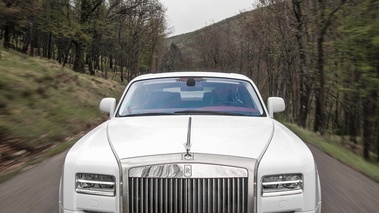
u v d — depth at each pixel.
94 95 24.02
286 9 36.91
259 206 3.05
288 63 40.84
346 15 19.52
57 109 15.40
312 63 25.23
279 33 41.03
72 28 43.69
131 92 5.03
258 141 3.45
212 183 3.01
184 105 4.63
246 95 4.87
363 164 8.88
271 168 3.11
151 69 89.81
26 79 17.66
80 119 15.37
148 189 3.04
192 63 125.88
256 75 72.62
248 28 58.81
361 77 19.39
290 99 49.62
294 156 3.28
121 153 3.25
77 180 3.27
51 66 29.41
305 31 25.59
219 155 3.09
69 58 77.31
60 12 43.47
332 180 6.66
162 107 4.62
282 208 3.10
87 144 3.62
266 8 44.31
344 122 35.41
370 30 17.12
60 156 8.57
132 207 3.06
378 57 17.69
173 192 3.01
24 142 10.21
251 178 3.04
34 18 40.06
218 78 5.17
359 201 5.46
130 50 71.31
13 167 8.03
